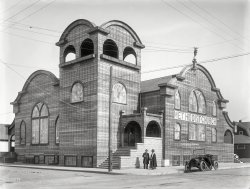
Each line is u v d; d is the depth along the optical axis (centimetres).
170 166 3497
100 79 3388
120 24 3634
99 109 3344
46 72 4219
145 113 3334
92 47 3984
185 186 1744
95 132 3312
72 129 3597
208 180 2092
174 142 3653
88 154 3366
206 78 4328
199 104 4150
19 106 4644
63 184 1925
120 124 3516
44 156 4125
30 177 2397
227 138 5088
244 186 1767
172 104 3681
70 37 3731
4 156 4612
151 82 4216
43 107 4256
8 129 5066
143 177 2361
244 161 5603
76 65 3628
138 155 3216
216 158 4362
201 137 4122
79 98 3553
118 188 1658
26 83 4525
